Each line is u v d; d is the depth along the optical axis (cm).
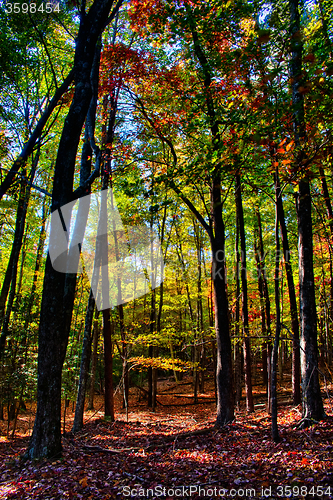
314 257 1041
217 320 835
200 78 713
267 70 496
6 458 598
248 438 641
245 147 500
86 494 420
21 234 888
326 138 430
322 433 558
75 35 884
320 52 423
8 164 895
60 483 450
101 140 1118
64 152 571
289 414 795
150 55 829
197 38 644
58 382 565
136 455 616
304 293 674
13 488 443
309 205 697
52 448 546
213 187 873
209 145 557
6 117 895
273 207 1217
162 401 1672
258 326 1261
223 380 805
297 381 909
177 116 838
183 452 610
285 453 499
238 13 569
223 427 754
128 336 1197
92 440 803
